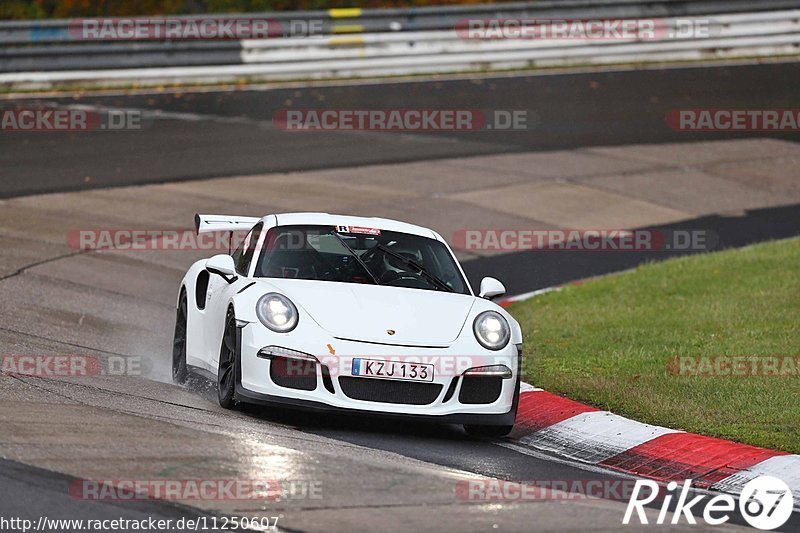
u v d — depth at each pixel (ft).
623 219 192.34
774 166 230.48
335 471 69.46
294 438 79.87
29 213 175.63
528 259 168.35
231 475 66.44
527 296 147.13
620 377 106.42
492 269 162.40
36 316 121.39
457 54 304.50
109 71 279.08
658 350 116.57
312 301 89.40
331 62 295.28
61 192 190.29
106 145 225.97
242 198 190.19
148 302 137.08
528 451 88.02
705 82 293.64
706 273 153.79
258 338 86.12
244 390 86.33
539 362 113.19
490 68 306.96
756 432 88.99
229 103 268.00
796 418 92.43
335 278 96.22
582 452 88.38
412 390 85.51
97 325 122.62
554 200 200.95
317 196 193.06
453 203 194.80
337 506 61.98
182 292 110.63
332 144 234.17
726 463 82.89
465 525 60.44
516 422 96.02
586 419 93.76
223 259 96.78
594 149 236.84
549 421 94.79
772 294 140.05
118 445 71.15
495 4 307.78
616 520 64.75
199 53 286.25
